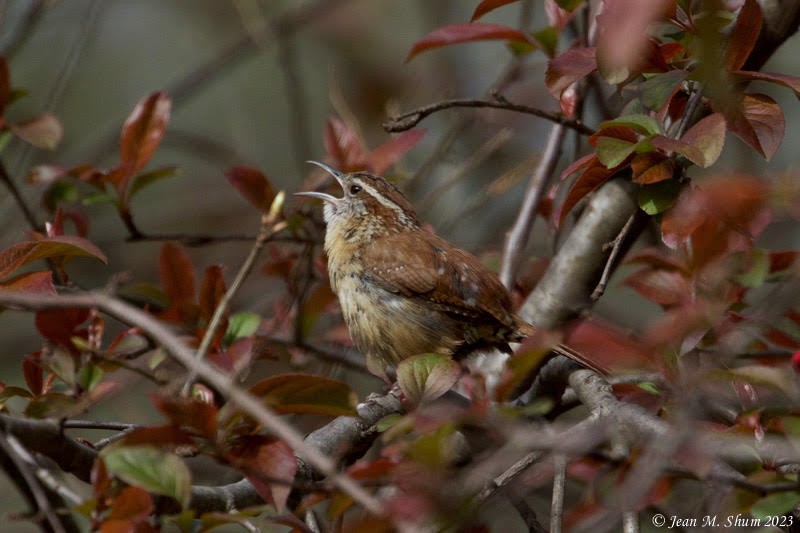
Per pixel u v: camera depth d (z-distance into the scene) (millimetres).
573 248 9961
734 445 6559
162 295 9477
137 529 5863
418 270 10055
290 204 11844
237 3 15398
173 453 6242
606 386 8008
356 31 19469
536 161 13539
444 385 6613
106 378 8094
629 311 15203
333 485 5941
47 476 6059
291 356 10602
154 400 5766
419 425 5871
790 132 16547
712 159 6957
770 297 8477
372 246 10320
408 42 19578
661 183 7805
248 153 18750
